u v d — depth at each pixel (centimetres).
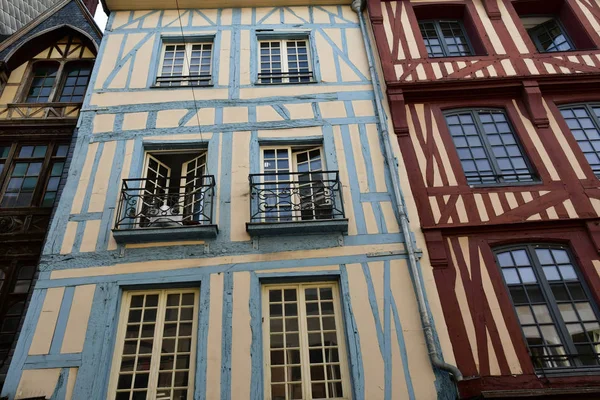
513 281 595
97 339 534
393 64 796
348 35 870
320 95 774
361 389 509
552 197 654
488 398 471
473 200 652
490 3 888
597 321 562
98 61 808
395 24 859
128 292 585
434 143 715
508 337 545
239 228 627
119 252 602
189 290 591
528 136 723
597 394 465
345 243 618
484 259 604
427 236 619
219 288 576
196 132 726
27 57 917
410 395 506
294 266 596
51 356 522
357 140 721
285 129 734
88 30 935
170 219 639
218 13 905
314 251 609
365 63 825
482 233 627
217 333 542
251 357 528
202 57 855
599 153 714
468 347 538
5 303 655
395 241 618
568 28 895
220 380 511
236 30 873
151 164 715
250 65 819
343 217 631
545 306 576
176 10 902
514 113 753
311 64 840
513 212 640
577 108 770
